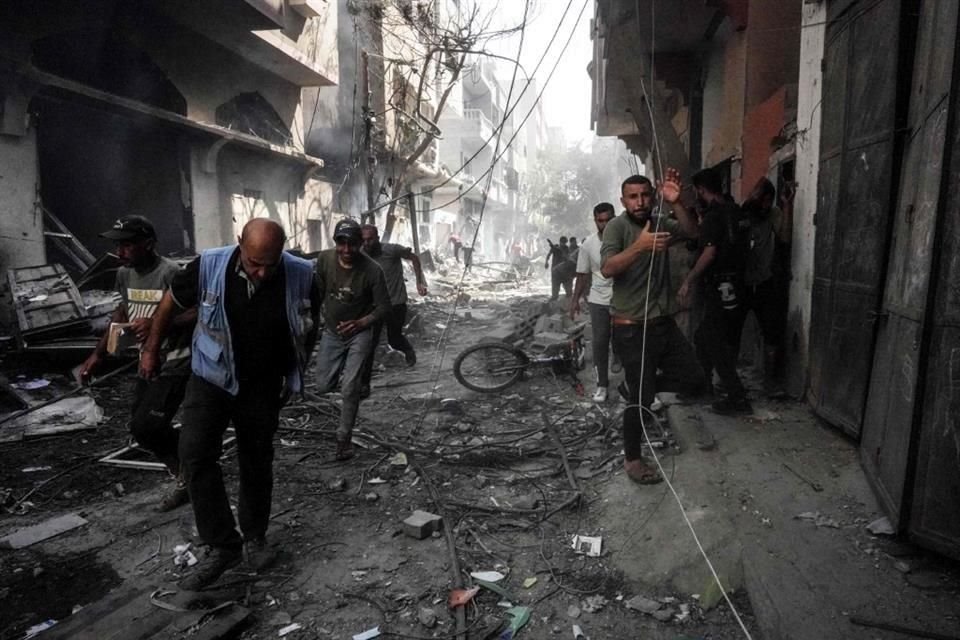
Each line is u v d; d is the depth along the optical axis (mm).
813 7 4809
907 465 2770
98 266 7871
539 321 8109
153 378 3236
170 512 3840
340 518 3793
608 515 3678
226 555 3002
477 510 3836
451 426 5559
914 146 3096
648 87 6453
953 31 2604
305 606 2902
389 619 2795
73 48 9945
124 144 11484
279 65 14391
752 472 3744
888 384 3191
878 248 3496
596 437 5051
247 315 3012
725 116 8562
